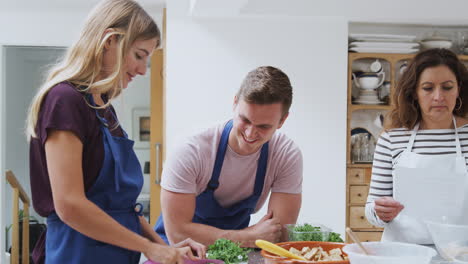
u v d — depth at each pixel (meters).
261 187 1.91
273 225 1.80
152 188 4.50
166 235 1.92
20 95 5.37
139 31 1.41
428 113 2.00
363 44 4.14
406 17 4.03
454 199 1.75
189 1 3.68
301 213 4.09
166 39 3.98
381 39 4.16
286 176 1.91
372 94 4.21
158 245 1.37
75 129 1.30
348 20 4.12
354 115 4.39
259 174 1.88
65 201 1.27
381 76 4.25
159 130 4.54
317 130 4.07
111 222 1.32
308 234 1.59
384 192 2.12
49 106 1.30
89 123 1.35
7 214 5.41
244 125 1.64
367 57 4.16
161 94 4.54
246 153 1.80
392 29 4.37
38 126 1.32
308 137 4.07
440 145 2.03
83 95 1.34
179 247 1.59
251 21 4.01
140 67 1.47
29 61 5.33
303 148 4.07
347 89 4.14
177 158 1.81
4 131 4.62
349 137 4.14
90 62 1.37
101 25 1.37
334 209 4.10
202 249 1.56
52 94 1.31
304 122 4.07
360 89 4.25
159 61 4.56
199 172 1.83
